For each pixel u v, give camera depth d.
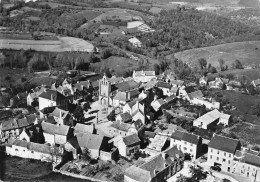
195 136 165.88
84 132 172.50
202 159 165.75
